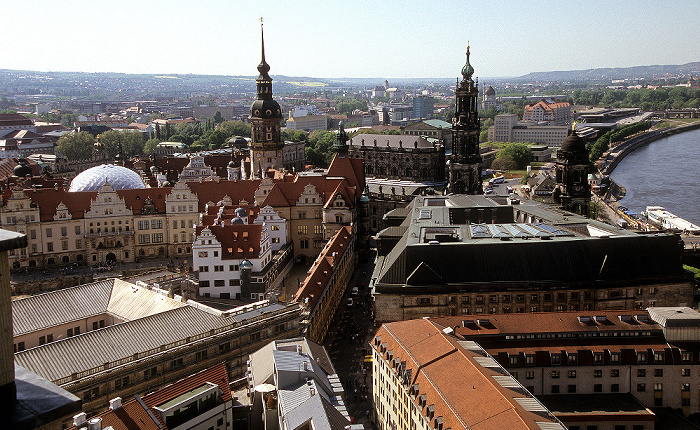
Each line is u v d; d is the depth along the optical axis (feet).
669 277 504.84
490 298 497.87
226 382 349.41
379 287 500.74
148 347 381.81
